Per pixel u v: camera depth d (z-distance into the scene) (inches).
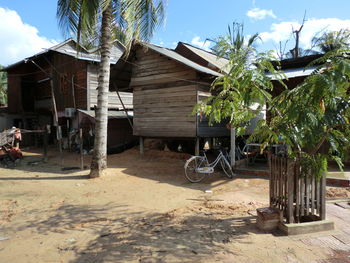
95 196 236.4
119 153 512.1
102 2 276.5
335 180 258.8
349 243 131.0
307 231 143.3
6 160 425.1
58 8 297.6
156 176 321.7
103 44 313.0
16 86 781.9
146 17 318.0
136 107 455.8
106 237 145.3
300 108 127.3
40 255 126.7
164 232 149.5
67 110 603.8
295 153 153.8
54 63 701.3
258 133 149.3
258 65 156.4
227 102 155.1
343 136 140.2
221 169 346.3
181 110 397.4
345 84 127.0
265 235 141.6
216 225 158.4
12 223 172.7
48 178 321.4
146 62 439.2
